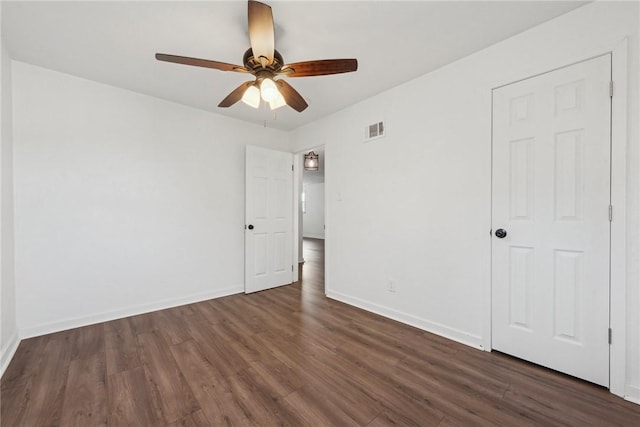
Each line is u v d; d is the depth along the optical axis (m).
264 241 3.78
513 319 2.00
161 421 1.42
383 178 2.84
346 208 3.26
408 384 1.72
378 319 2.76
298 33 1.91
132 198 2.84
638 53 1.51
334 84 2.67
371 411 1.50
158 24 1.83
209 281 3.38
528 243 1.91
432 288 2.45
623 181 1.55
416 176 2.55
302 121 3.73
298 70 1.80
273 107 1.94
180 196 3.15
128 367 1.90
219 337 2.36
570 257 1.75
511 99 1.98
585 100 1.68
